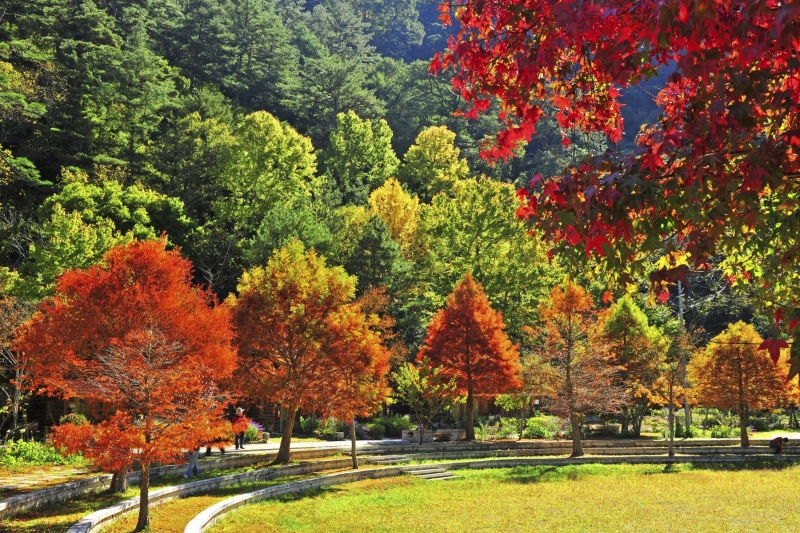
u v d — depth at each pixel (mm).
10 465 23938
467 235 57031
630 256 5984
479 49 7234
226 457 29062
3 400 29422
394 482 29469
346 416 29875
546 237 6117
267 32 97125
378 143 87125
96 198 51219
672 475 33531
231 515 20078
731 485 29828
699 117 5469
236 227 59688
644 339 45250
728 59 5785
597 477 32844
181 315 18703
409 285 52406
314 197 70625
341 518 21047
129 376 17016
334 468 31656
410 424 46531
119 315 18719
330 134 88438
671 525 20625
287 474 28594
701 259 5352
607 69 5836
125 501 18922
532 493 27688
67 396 19125
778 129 6527
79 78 66000
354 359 29328
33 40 67438
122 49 82500
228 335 20609
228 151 67375
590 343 40344
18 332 20047
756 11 4523
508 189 57969
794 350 4559
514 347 42250
